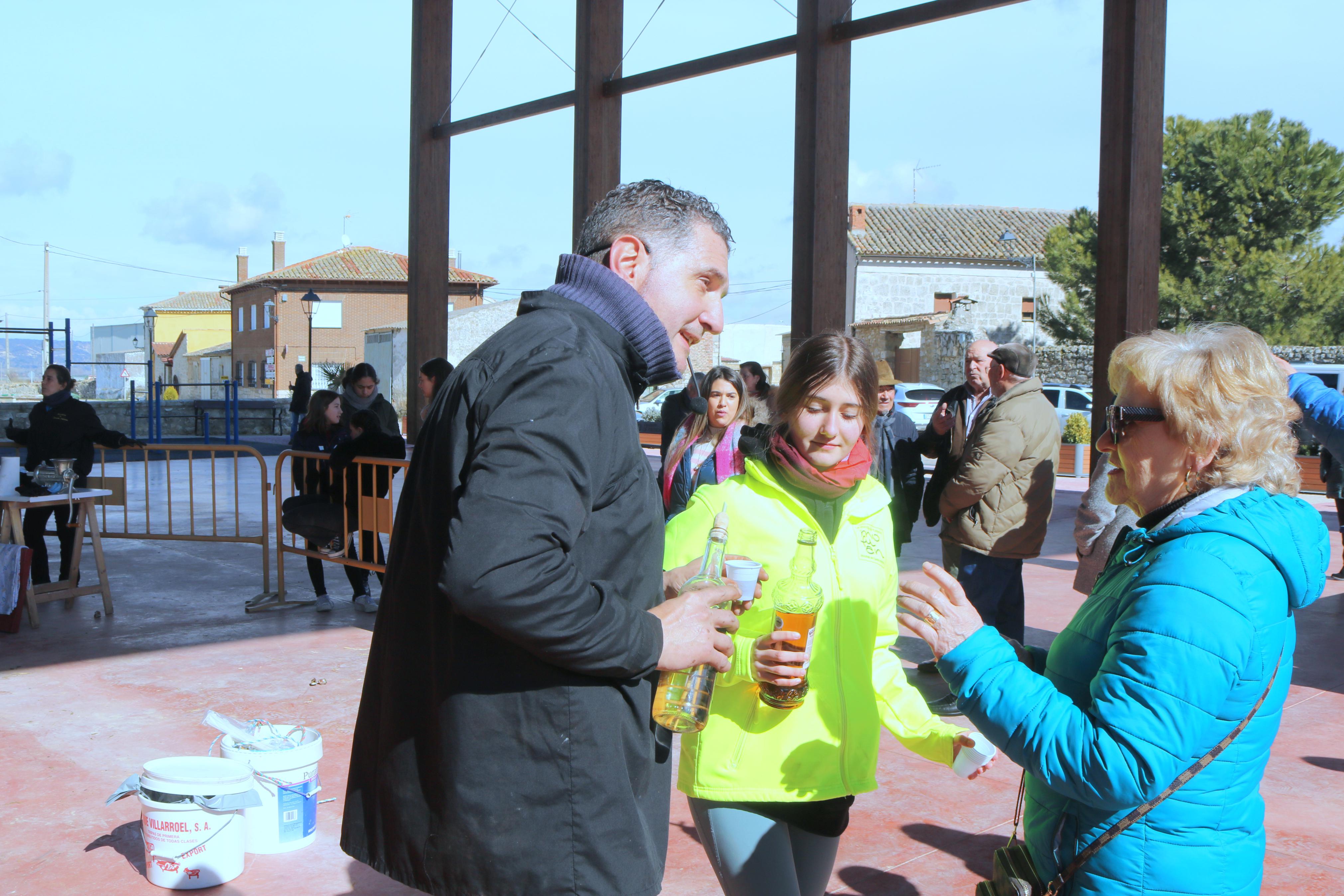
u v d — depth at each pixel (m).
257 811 3.16
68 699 4.75
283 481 15.25
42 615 6.52
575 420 1.38
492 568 1.28
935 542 10.29
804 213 10.18
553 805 1.43
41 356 72.88
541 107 13.91
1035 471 4.60
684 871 3.10
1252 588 1.33
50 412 7.14
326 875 3.04
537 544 1.30
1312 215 26.08
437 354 16.56
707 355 37.84
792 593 1.93
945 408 5.43
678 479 4.54
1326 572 1.43
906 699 2.13
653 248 1.58
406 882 1.51
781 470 2.02
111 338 88.62
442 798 1.46
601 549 1.46
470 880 1.44
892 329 33.00
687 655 1.51
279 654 5.57
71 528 7.11
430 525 1.47
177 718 4.48
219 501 12.70
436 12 16.20
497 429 1.35
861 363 1.99
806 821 2.03
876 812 3.57
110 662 5.40
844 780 1.99
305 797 3.24
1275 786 3.83
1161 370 1.44
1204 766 1.36
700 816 2.04
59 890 2.94
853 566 2.05
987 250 38.78
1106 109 7.92
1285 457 1.44
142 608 6.76
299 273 53.81
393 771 1.53
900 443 5.65
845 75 10.16
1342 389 15.95
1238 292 25.61
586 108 12.77
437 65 16.28
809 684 1.99
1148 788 1.30
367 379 7.44
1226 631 1.30
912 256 38.00
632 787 1.51
